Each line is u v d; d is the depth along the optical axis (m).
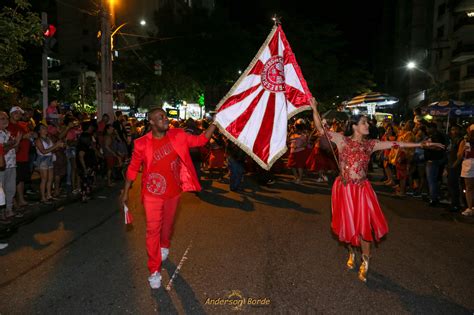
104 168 11.64
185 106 37.44
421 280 4.99
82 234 6.78
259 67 4.86
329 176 14.12
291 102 5.00
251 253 5.89
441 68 42.69
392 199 10.22
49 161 8.78
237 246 6.21
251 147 4.79
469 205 8.45
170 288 4.66
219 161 13.05
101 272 5.12
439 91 35.78
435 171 9.32
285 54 4.98
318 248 6.16
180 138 4.64
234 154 10.90
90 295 4.48
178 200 4.82
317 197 10.31
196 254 5.81
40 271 5.16
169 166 4.63
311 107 4.96
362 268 4.94
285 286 4.74
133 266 5.32
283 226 7.43
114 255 5.74
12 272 5.13
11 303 4.29
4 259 5.60
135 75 30.59
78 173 9.37
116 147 12.41
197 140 4.70
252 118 4.81
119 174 12.60
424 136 10.26
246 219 7.94
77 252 5.88
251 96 4.83
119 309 4.16
